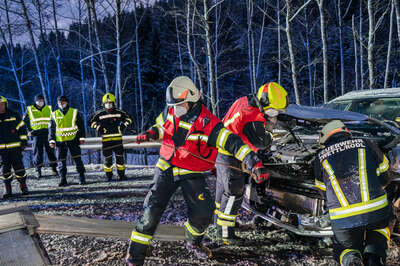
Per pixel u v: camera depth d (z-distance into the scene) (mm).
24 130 5309
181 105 2213
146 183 6078
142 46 26750
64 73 25922
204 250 2732
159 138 2543
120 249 2861
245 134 2852
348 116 3027
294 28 22188
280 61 17406
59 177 7016
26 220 2498
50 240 3043
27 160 13867
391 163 2809
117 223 3410
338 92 23797
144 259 2418
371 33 9508
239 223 3537
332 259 2703
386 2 14805
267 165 3068
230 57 26047
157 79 27688
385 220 2088
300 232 2854
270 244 3037
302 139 3803
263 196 3309
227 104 26125
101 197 4965
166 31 27812
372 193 2072
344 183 2129
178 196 4789
